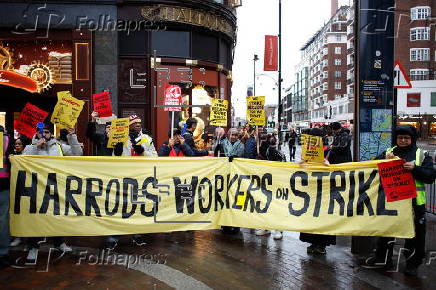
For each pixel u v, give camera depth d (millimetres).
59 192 5840
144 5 13039
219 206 6238
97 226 5930
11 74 12273
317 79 103938
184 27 13617
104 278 5047
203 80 14508
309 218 5840
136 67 13234
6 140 5676
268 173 6059
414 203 5359
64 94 6398
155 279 5008
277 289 4754
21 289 4715
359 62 6617
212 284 4867
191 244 6523
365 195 5648
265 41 23844
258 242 6664
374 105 6652
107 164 5977
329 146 7438
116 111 13008
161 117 13375
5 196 5469
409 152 5395
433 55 53500
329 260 5785
